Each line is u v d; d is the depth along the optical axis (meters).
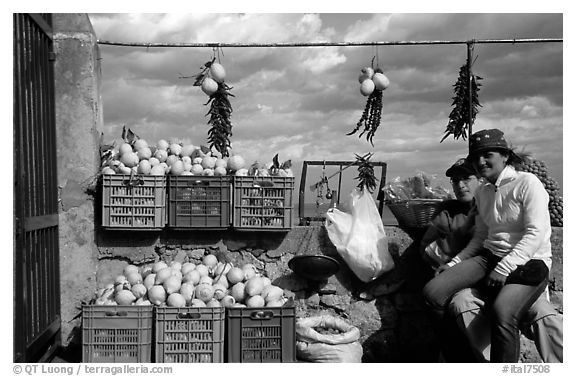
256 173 5.45
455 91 5.79
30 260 4.39
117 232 5.44
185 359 4.71
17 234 4.08
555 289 5.49
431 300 4.59
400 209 5.50
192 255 5.50
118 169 5.38
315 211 6.09
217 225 5.32
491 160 4.56
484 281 4.68
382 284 5.55
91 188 5.38
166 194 5.34
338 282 5.55
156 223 5.30
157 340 4.69
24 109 4.33
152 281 5.02
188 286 4.88
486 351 4.52
